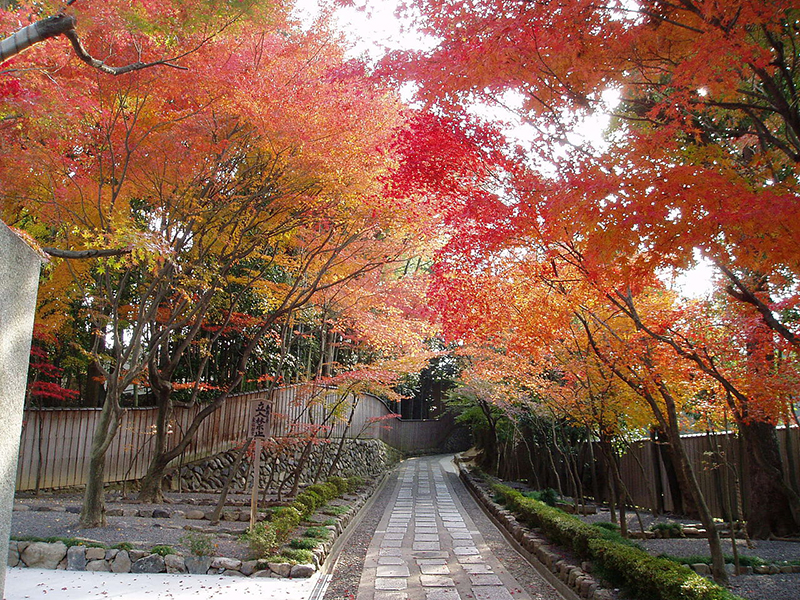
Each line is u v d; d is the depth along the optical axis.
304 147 8.42
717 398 8.01
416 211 9.39
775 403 6.65
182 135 8.14
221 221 9.85
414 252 11.05
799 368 6.96
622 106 6.79
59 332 12.18
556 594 7.77
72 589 6.72
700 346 7.05
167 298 12.45
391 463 31.80
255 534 8.34
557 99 5.47
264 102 8.13
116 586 6.91
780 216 3.68
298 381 20.06
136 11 6.65
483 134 5.69
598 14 4.79
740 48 4.28
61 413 12.84
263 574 7.71
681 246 4.21
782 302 6.05
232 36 8.05
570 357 10.20
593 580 7.25
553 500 15.20
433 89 5.31
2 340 3.13
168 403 12.58
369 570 9.02
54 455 12.66
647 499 15.02
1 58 4.18
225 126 8.93
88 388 15.56
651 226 4.21
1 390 3.13
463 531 12.99
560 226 5.23
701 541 10.32
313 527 10.59
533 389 12.57
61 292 10.30
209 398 17.20
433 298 7.60
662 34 4.86
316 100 8.43
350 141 8.55
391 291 12.80
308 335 16.17
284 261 11.73
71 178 7.76
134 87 7.79
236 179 9.53
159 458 12.29
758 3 4.18
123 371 12.84
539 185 5.32
